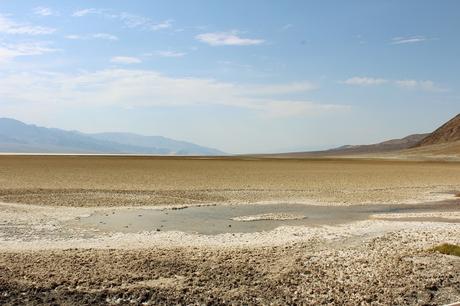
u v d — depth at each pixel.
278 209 31.88
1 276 14.48
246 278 15.03
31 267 15.54
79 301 12.95
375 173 69.44
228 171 69.06
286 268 16.17
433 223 26.97
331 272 15.82
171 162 99.38
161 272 15.39
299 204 34.50
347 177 60.09
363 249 19.38
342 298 13.54
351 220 27.88
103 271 15.30
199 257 17.45
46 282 14.07
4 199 33.09
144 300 13.19
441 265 16.70
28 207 29.91
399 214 30.50
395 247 19.75
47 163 83.06
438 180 57.59
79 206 30.95
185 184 46.91
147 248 19.17
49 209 29.39
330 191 42.88
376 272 15.84
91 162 91.50
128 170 67.25
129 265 16.06
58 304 12.73
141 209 30.55
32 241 20.48
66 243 20.20
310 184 49.31
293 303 13.16
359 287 14.40
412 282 14.87
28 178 49.78
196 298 13.34
